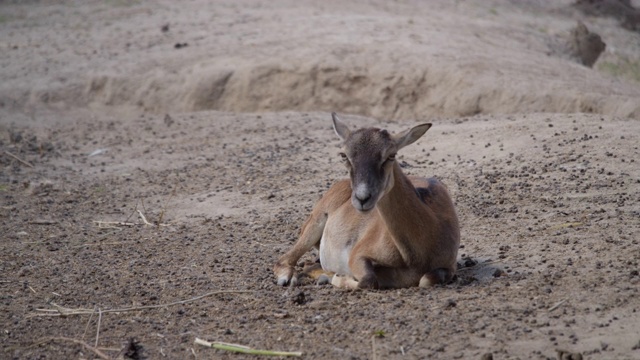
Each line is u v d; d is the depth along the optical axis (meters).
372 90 28.64
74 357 11.08
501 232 14.76
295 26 34.56
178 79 30.80
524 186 17.11
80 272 14.73
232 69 30.34
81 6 41.88
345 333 10.80
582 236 13.84
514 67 28.50
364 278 12.41
